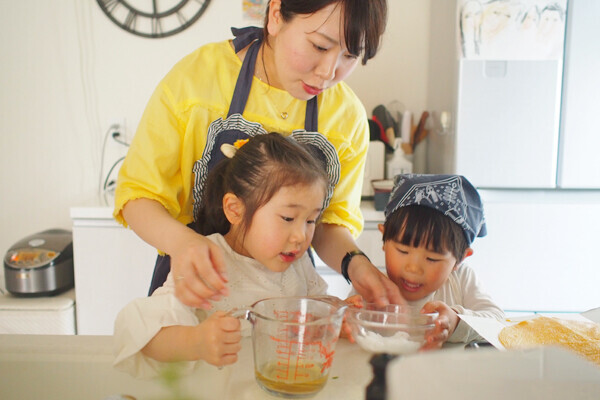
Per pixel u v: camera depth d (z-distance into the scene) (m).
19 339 0.64
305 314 0.61
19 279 1.85
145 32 2.20
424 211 1.00
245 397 0.52
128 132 2.26
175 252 0.71
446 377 0.31
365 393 0.40
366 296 0.88
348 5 0.73
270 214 0.79
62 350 0.61
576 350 0.58
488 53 1.73
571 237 1.78
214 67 0.94
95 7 2.18
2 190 2.29
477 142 1.78
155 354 0.59
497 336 0.65
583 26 1.70
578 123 1.76
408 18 2.21
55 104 2.24
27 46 2.20
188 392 0.53
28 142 2.26
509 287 1.82
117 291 1.89
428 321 0.62
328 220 1.06
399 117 2.23
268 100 0.95
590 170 1.78
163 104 0.90
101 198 2.29
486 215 1.79
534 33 1.71
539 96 1.75
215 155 0.93
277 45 0.83
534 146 1.78
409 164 2.08
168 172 0.91
